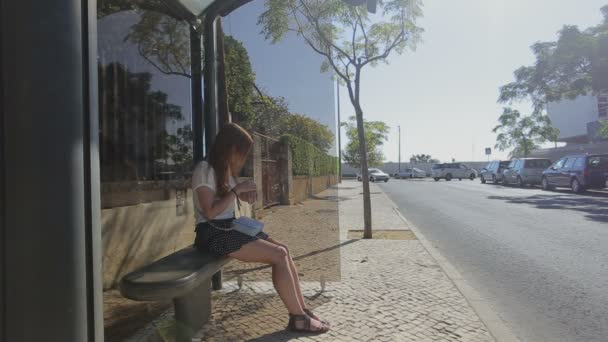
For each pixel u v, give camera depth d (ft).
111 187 12.84
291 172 19.12
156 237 14.85
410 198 60.13
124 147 13.43
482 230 30.91
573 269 19.58
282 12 16.97
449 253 23.32
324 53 21.43
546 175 72.84
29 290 5.94
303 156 18.89
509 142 120.57
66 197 6.07
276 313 13.08
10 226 5.94
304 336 11.45
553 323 13.38
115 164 13.05
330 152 18.94
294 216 19.51
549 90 72.08
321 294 14.99
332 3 21.77
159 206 15.02
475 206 47.73
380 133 108.58
